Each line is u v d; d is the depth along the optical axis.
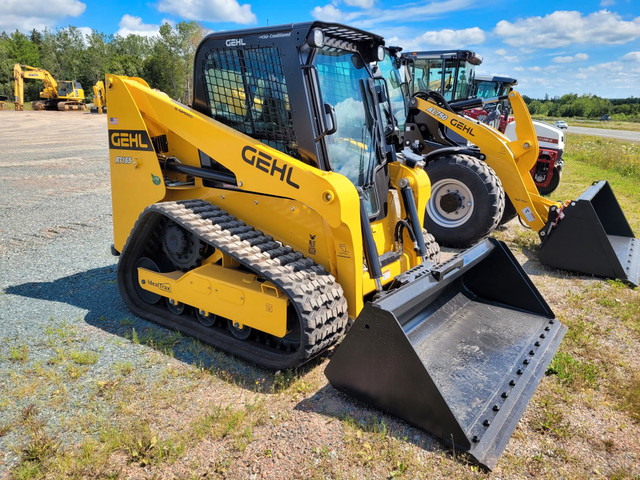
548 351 3.58
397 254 4.14
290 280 3.26
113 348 3.84
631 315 4.50
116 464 2.64
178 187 4.18
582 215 5.49
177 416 3.04
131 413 3.05
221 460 2.66
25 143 17.62
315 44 3.25
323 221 3.51
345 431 2.88
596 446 2.81
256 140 3.64
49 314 4.45
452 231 6.70
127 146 4.34
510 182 6.61
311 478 2.54
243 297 3.55
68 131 22.27
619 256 5.88
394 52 5.32
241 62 3.71
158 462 2.63
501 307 4.16
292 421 2.98
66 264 5.79
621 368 3.63
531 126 6.57
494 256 4.12
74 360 3.64
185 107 4.01
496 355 3.46
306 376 3.49
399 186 4.14
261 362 3.53
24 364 3.60
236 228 3.78
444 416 2.70
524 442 2.83
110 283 5.21
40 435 2.83
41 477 2.55
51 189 9.98
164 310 4.39
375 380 2.95
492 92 11.65
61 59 80.31
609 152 17.50
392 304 2.91
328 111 3.45
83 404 3.14
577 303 4.81
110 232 7.13
